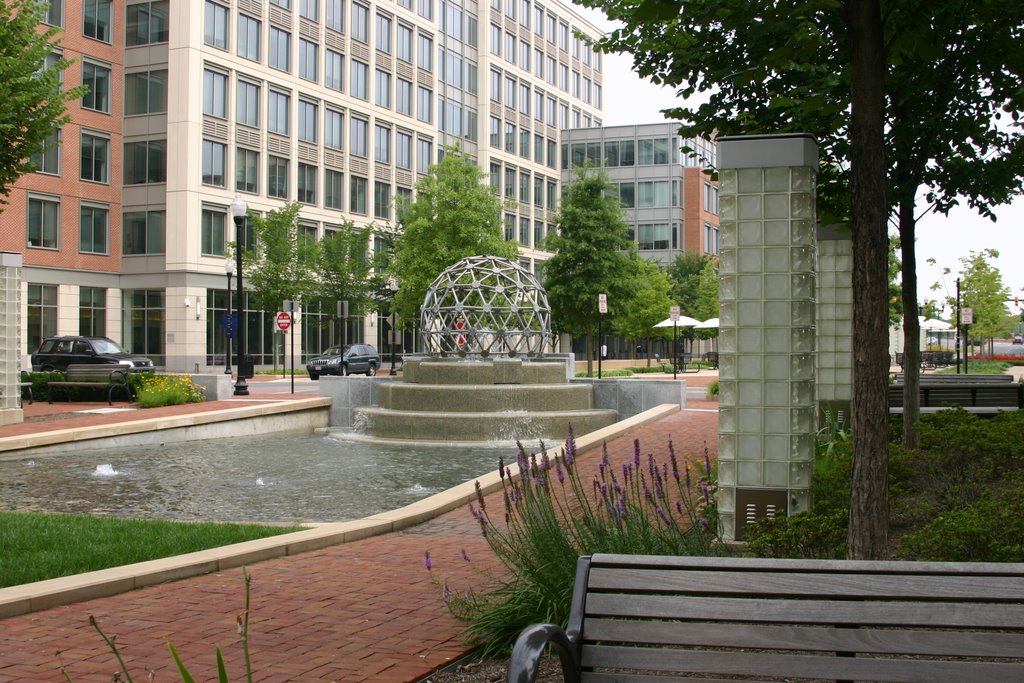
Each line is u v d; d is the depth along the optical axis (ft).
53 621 18.49
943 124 28.86
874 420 15.67
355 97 182.39
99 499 38.32
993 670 9.07
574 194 151.02
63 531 27.27
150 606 19.67
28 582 21.50
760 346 24.22
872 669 9.34
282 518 34.09
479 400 66.13
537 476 18.86
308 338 168.96
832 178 32.73
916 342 32.81
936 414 38.17
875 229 15.78
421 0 202.80
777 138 23.94
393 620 18.70
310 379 136.77
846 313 41.42
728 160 24.30
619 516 17.69
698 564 10.02
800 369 24.03
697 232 257.75
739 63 27.22
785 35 24.99
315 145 172.76
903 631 9.37
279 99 165.07
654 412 61.98
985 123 29.86
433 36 207.31
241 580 22.15
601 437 48.14
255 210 159.43
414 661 16.07
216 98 152.46
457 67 217.97
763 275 24.17
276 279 144.97
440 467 49.70
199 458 53.31
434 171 149.28
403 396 67.77
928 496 25.55
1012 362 182.39
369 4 185.98
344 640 17.33
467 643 17.04
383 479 44.93
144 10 150.61
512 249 148.97
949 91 28.12
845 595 9.53
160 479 44.50
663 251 250.16
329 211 176.04
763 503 24.06
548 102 257.55
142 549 24.79
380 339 191.11
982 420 34.65
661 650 9.83
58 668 15.60
